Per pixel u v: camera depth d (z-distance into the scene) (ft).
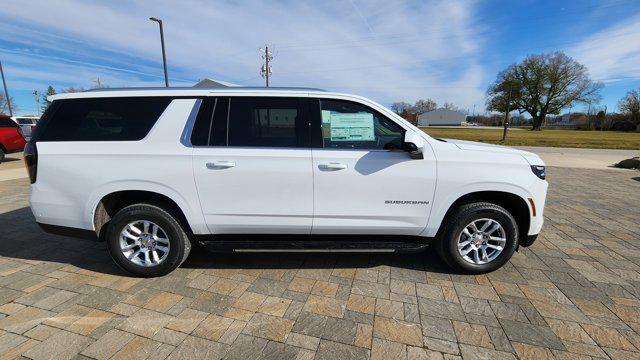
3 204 18.78
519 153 10.69
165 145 9.92
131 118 10.08
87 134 10.05
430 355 7.38
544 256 12.44
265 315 8.73
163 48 58.44
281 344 7.68
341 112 10.26
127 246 10.41
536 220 10.51
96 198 10.02
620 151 56.95
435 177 10.07
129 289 9.88
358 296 9.63
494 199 11.10
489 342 7.77
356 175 9.96
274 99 10.19
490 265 10.69
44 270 11.01
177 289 9.91
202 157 9.86
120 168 9.86
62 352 7.34
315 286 10.14
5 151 37.29
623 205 20.13
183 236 10.47
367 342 7.75
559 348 7.59
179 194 9.98
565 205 20.08
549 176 31.42
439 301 9.41
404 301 9.39
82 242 13.34
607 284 10.40
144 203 10.32
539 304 9.29
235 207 10.10
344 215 10.21
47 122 10.18
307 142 10.07
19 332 7.96
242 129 10.06
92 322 8.36
